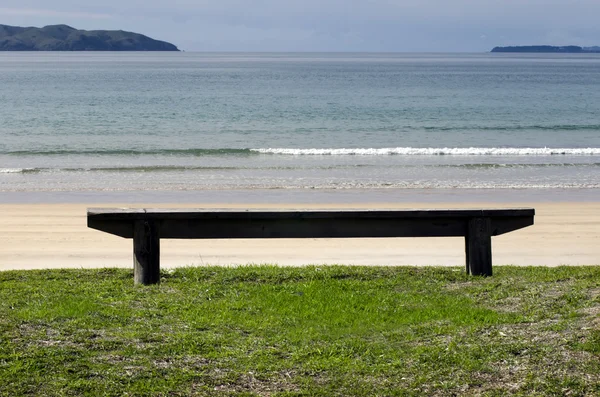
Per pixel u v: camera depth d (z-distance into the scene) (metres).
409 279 8.38
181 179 24.28
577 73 152.62
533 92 81.94
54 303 7.04
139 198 20.23
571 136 40.44
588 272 8.46
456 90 84.38
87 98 65.75
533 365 5.42
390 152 32.41
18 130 41.50
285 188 22.28
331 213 7.86
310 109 56.44
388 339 6.19
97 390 5.10
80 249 13.16
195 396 5.11
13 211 17.72
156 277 8.03
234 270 8.79
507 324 6.33
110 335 6.08
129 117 49.28
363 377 5.42
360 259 12.17
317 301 7.35
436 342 6.02
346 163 28.91
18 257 12.30
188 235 7.95
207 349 5.85
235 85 91.06
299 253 12.82
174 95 70.56
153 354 5.70
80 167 27.06
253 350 5.89
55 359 5.48
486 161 29.73
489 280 8.20
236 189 22.09
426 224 8.23
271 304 7.24
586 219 16.95
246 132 41.59
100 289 7.76
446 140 38.53
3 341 5.73
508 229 8.48
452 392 5.17
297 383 5.33
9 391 5.03
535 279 8.08
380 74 137.50
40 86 85.00
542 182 23.89
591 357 5.43
